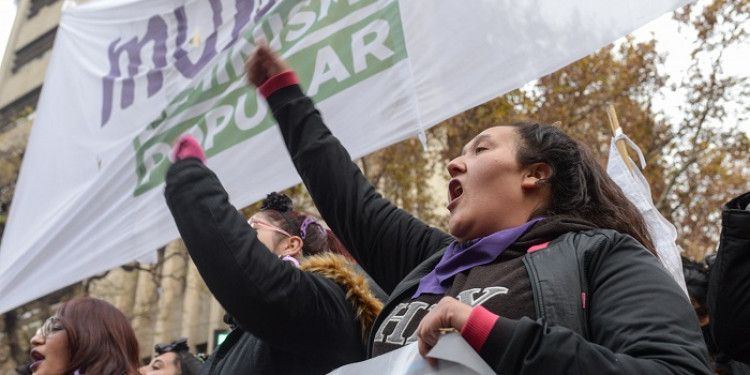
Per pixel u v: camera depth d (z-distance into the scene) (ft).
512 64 9.85
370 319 7.89
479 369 4.46
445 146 41.83
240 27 14.23
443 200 45.32
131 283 59.93
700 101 38.83
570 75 39.14
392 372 4.99
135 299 59.31
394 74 11.06
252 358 8.14
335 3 12.26
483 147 6.84
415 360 4.91
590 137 38.75
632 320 4.99
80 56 17.31
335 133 11.51
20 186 17.47
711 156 39.04
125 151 15.24
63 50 17.87
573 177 6.64
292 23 12.78
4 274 16.69
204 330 56.49
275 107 8.76
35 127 17.74
